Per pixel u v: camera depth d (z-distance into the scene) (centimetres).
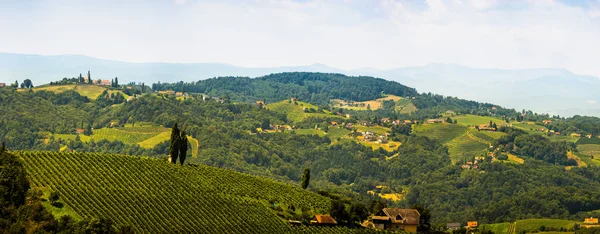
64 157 17100
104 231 13800
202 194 17612
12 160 15588
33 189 14925
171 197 16875
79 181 16100
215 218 16675
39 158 16638
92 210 14825
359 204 19688
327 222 18375
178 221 15962
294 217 18275
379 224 19775
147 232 15000
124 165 17775
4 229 13088
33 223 13438
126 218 15112
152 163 18600
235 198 18150
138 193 16500
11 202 14075
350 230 18138
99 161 17512
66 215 13975
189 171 19238
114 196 15900
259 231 16712
